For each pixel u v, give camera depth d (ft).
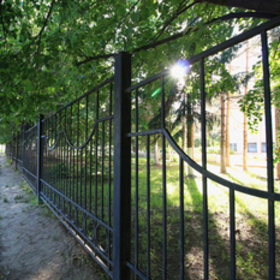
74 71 12.00
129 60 6.73
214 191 21.95
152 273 8.14
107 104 14.17
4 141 45.47
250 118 15.61
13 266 8.44
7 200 17.93
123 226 6.18
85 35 10.18
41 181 16.75
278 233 12.08
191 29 7.71
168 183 26.45
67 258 9.00
